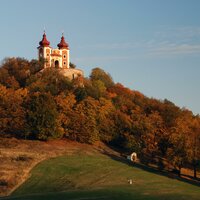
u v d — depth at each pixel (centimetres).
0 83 17838
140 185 10375
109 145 15662
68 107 15388
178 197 9188
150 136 14688
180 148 12719
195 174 12812
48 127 14412
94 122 15225
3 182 10381
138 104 18925
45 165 11850
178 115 17325
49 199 8775
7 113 14812
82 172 11444
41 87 17050
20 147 13288
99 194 9244
